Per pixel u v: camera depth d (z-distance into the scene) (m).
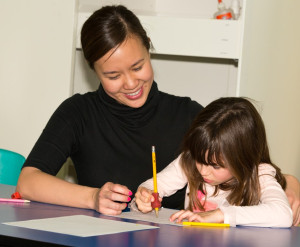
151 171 1.58
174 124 1.60
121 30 1.31
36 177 1.35
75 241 0.86
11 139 2.60
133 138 1.57
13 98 2.59
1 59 2.58
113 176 1.56
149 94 1.55
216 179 1.37
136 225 1.06
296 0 2.52
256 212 1.18
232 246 0.91
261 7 2.47
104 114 1.56
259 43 2.49
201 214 1.20
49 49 2.55
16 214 1.12
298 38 2.55
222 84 3.00
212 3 3.03
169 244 0.89
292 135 2.56
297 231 1.15
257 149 1.38
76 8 2.57
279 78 2.52
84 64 2.94
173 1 3.06
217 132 1.34
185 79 3.03
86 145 1.55
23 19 2.56
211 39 2.52
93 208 1.26
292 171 2.56
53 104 2.56
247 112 1.40
